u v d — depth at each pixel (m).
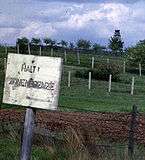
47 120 18.19
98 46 88.62
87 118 20.00
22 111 20.30
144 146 13.65
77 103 29.91
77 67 59.44
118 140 14.71
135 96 38.22
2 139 12.83
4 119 17.05
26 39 72.75
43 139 12.52
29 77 7.56
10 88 7.68
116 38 91.62
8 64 7.69
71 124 17.23
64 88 40.03
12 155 11.36
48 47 76.12
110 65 50.66
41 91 7.49
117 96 37.06
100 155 10.85
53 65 7.43
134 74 58.16
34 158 11.23
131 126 12.31
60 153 11.48
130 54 62.41
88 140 12.04
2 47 69.19
